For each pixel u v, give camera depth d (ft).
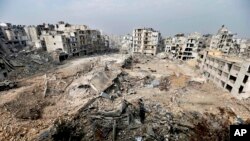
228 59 118.21
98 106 63.00
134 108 63.87
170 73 153.48
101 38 308.19
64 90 92.43
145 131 53.72
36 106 72.64
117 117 55.06
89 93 87.56
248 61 94.38
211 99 94.89
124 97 89.97
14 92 87.51
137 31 259.80
